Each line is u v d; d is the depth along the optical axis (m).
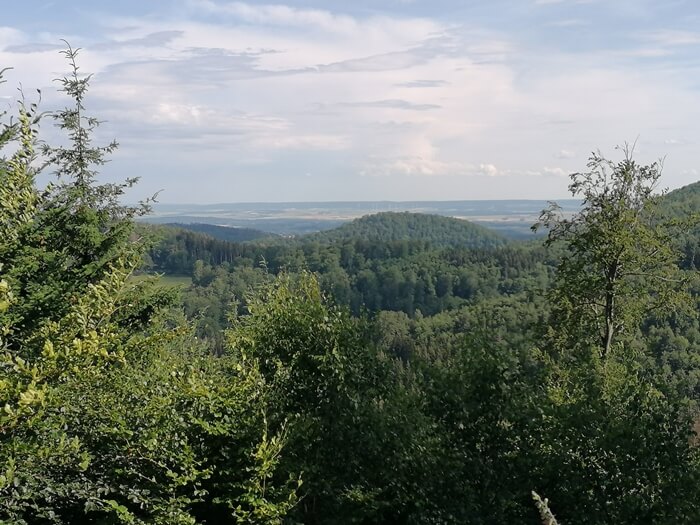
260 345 8.99
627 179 14.92
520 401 8.41
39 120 7.55
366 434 8.02
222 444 7.48
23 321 8.94
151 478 6.50
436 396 8.56
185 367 8.63
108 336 5.80
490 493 7.87
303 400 8.56
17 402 4.93
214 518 7.89
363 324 9.22
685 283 15.54
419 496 7.68
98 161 13.40
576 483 7.90
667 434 8.21
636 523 7.66
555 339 16.11
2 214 6.99
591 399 8.70
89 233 12.02
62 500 6.09
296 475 7.60
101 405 6.45
